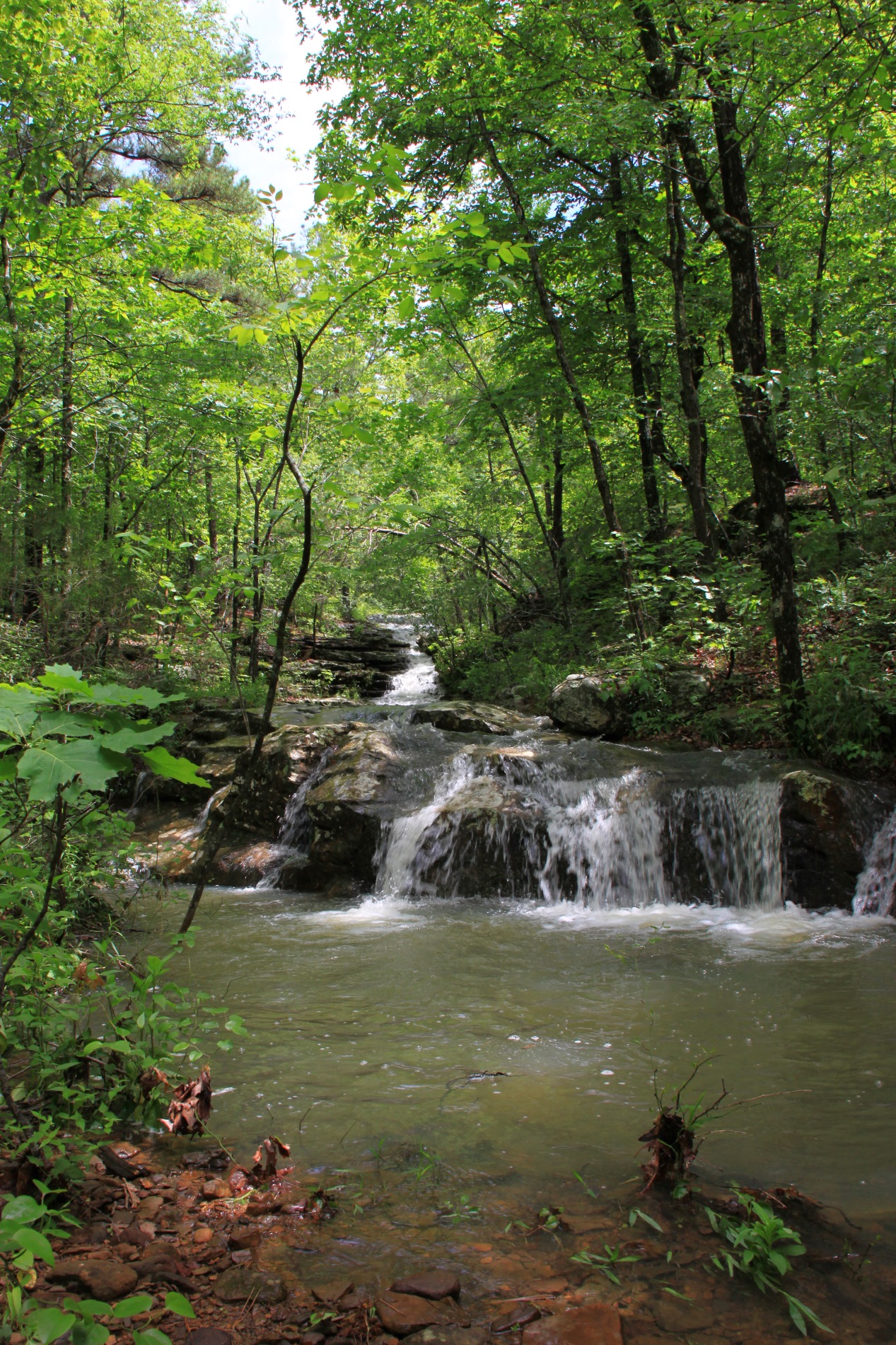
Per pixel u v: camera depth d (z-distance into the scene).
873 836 7.47
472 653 18.34
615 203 13.63
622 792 8.43
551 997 4.95
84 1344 1.50
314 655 25.73
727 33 6.87
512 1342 1.88
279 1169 2.77
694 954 5.96
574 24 10.50
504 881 8.26
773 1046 4.07
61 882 4.10
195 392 12.68
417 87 12.91
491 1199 2.58
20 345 10.93
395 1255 2.25
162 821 10.84
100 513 10.98
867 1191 2.69
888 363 7.86
